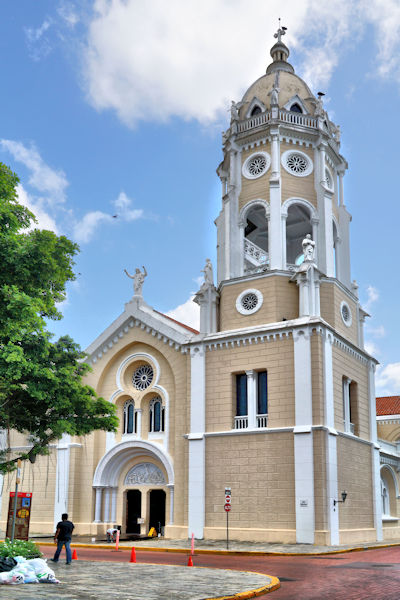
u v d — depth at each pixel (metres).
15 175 23.42
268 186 37.62
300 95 40.06
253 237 43.25
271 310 35.09
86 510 38.22
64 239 25.05
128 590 13.96
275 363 33.22
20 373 21.67
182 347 36.88
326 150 39.56
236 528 32.06
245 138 39.25
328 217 37.59
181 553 27.36
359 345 39.09
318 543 29.42
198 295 37.72
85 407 27.77
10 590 13.75
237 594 13.53
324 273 36.00
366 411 37.66
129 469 38.94
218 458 33.66
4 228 22.23
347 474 33.12
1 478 41.31
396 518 41.81
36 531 38.81
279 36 43.50
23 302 20.70
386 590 14.88
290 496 30.94
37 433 27.59
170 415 37.09
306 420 31.34
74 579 15.95
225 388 34.59
